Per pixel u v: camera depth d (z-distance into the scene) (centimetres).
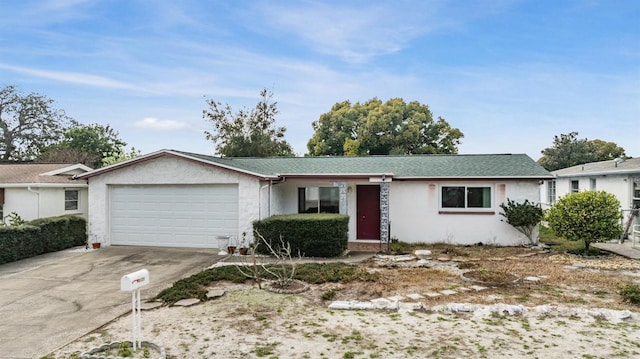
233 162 1599
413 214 1495
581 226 1228
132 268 1095
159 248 1354
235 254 1268
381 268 1066
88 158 3419
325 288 866
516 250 1335
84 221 1530
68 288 901
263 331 621
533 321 662
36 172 1738
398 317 685
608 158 3419
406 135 3772
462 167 1543
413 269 1048
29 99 3609
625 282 909
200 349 554
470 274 968
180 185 1367
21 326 662
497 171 1465
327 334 608
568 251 1303
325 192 1565
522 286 878
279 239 1234
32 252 1250
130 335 612
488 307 713
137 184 1383
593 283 902
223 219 1340
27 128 3634
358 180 1368
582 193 1271
